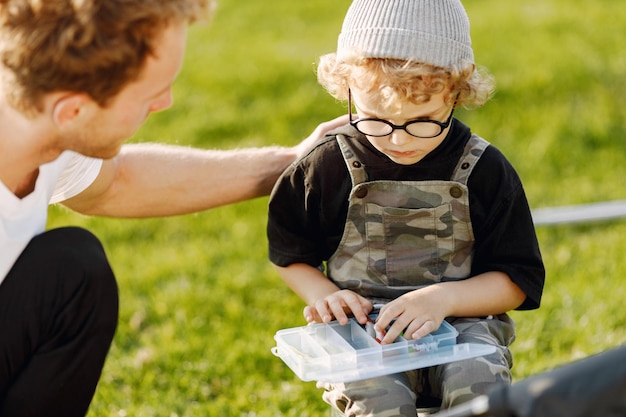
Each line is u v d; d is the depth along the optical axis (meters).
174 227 4.88
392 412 2.11
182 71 6.90
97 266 1.96
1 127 1.93
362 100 2.21
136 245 4.73
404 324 2.20
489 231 2.35
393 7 2.19
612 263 4.18
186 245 4.68
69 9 1.79
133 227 4.88
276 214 2.46
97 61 1.80
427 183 2.32
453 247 2.36
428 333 2.19
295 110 6.16
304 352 2.23
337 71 2.29
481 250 2.38
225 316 3.94
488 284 2.33
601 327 3.62
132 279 4.31
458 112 5.89
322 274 2.48
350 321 2.32
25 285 1.93
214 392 3.33
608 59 6.67
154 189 2.62
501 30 7.32
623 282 3.97
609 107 5.93
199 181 2.64
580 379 1.53
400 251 2.38
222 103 6.34
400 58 2.16
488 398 1.56
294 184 2.41
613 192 4.95
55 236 2.00
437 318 2.22
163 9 1.82
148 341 3.76
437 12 2.19
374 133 2.23
